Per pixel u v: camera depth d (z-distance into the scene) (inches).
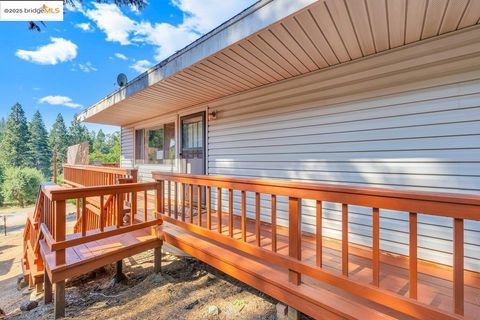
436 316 55.1
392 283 80.7
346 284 68.4
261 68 122.5
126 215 167.6
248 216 161.2
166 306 104.3
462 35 88.9
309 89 129.3
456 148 90.8
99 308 105.9
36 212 153.2
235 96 166.6
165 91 159.6
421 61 97.1
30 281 160.4
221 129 176.7
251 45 98.4
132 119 265.0
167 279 129.5
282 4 76.4
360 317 66.1
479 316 64.9
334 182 120.8
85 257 111.2
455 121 90.9
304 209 134.9
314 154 128.0
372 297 64.1
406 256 103.0
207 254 110.1
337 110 119.6
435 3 72.0
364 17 79.4
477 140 87.0
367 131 110.7
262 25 81.6
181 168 212.7
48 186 119.7
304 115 131.6
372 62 108.6
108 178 190.1
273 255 85.4
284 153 140.3
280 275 87.7
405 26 85.5
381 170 107.1
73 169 292.5
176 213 130.4
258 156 153.3
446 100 92.5
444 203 53.4
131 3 123.0
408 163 100.7
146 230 146.9
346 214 68.8
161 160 242.4
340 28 86.2
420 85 97.6
